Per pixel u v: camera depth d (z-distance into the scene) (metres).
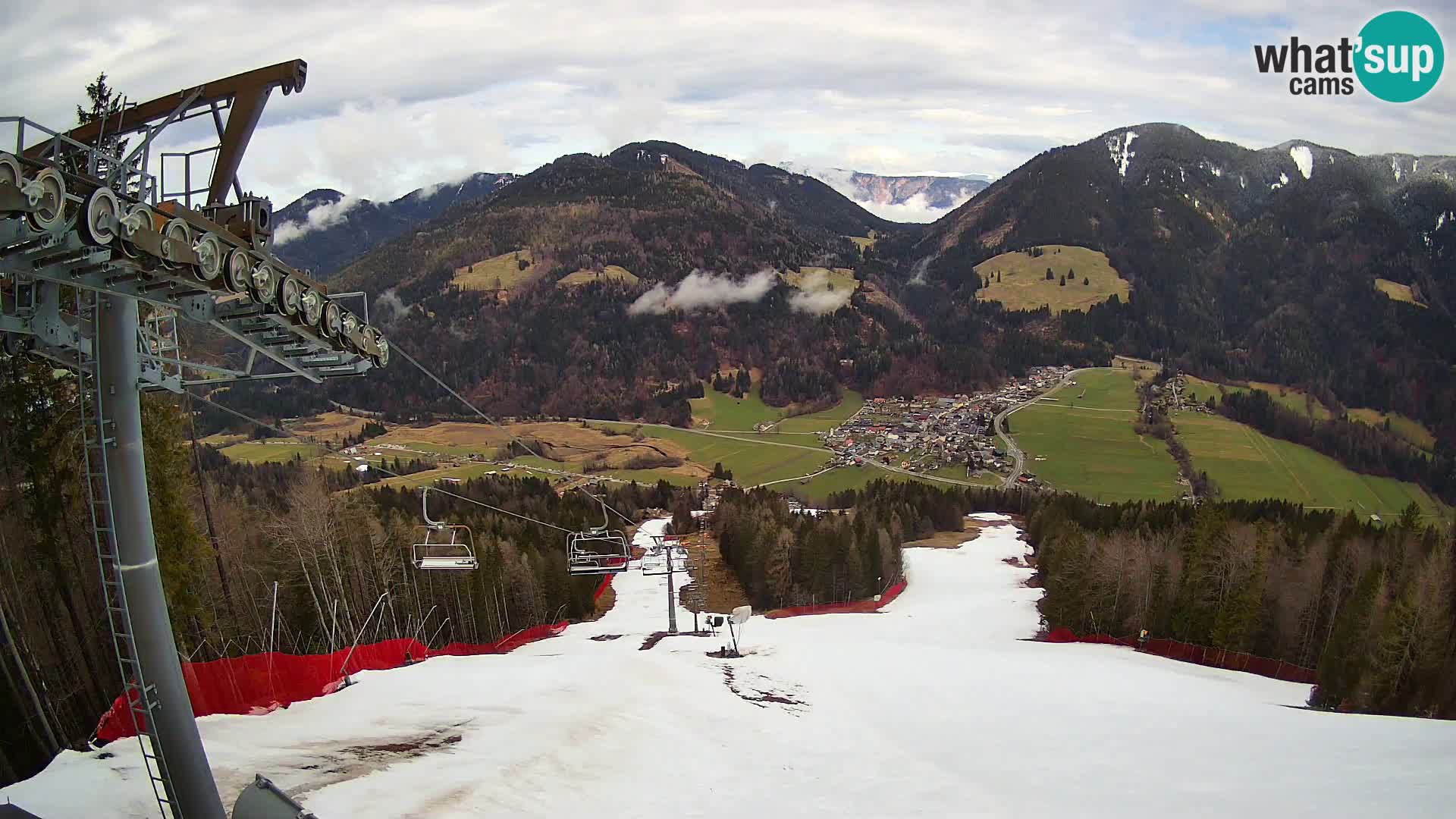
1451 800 15.45
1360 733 24.75
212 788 13.73
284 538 44.81
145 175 12.44
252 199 13.55
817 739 24.48
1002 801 17.81
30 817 12.42
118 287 11.85
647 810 17.02
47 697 21.39
